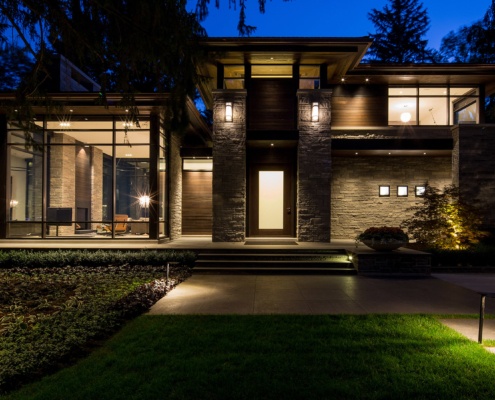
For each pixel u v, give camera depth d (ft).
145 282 30.30
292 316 21.26
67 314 20.34
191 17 19.97
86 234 56.24
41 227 48.37
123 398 11.78
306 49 45.60
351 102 53.26
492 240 44.78
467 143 46.62
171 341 16.88
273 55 46.78
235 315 21.42
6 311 22.17
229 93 46.68
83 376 13.26
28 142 24.68
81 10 19.97
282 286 30.12
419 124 53.26
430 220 42.83
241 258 38.32
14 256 37.11
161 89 22.35
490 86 54.03
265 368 13.98
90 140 55.01
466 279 33.32
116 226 54.03
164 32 19.84
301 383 12.85
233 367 14.01
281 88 49.65
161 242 45.34
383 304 24.45
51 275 32.99
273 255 38.27
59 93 41.86
